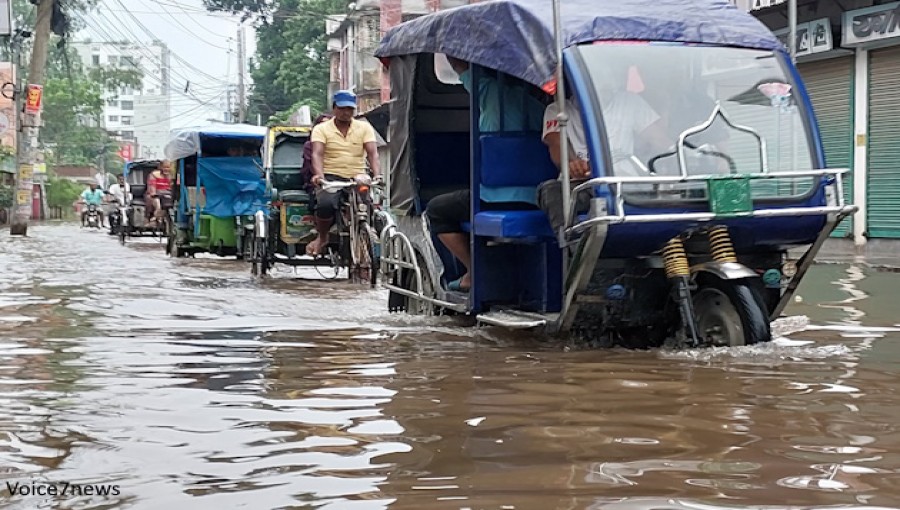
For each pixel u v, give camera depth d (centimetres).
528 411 407
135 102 11125
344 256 1094
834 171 586
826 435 365
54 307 806
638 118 568
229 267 1370
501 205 655
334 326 689
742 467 323
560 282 615
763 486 302
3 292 937
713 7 635
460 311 671
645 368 508
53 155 6662
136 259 1560
